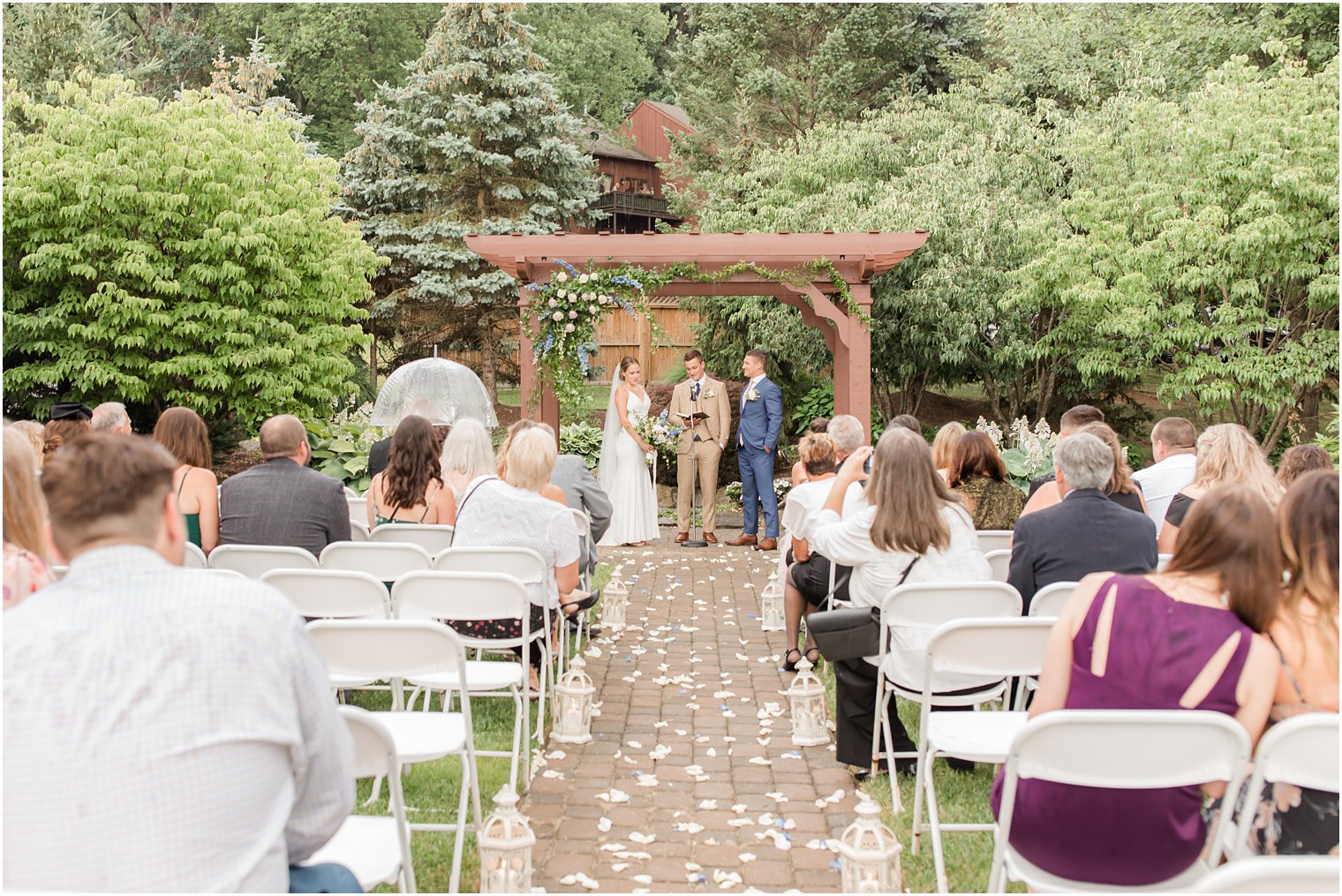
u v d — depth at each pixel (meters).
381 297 20.62
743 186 18.45
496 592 3.90
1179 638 2.36
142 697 1.66
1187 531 2.44
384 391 10.44
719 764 4.25
